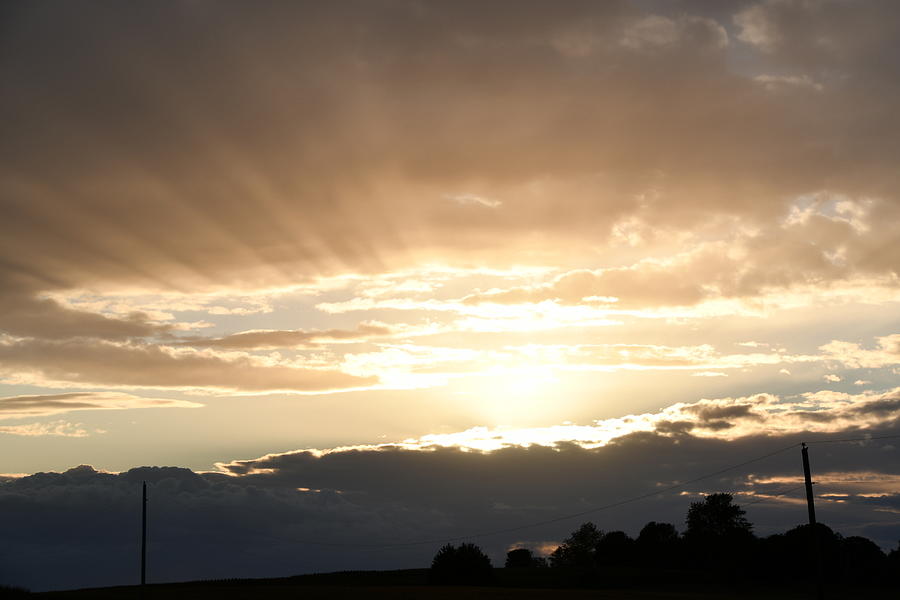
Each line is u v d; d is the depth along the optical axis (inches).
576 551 6565.0
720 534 5826.8
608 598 3440.0
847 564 5137.8
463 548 4965.6
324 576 5880.9
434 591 3823.8
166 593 3804.1
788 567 5275.6
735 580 5433.1
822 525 5236.2
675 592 4448.8
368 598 3356.3
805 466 2409.0
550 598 3363.7
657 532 6574.8
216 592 3831.2
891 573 5004.9
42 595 3737.7
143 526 3545.8
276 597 3508.9
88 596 3654.0
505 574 5802.2
